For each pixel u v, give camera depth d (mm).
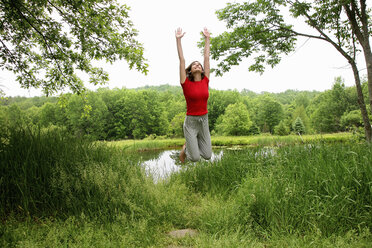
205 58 3275
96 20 4980
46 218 2805
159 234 2783
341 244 2180
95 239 2494
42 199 3186
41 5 4977
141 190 3553
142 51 5418
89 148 4227
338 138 18156
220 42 7652
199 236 2598
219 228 2781
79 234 2586
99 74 6238
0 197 3045
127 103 53969
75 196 3234
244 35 7391
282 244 2367
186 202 3814
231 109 44938
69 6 4930
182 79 3100
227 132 43312
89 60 6082
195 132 3277
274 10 7008
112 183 3383
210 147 3469
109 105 56906
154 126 54250
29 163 3385
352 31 6711
